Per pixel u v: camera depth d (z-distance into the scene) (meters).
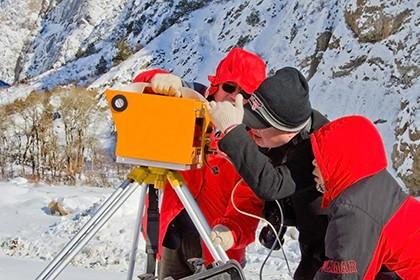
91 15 69.94
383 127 21.97
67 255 2.71
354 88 25.00
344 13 27.48
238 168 2.71
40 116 31.42
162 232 3.59
